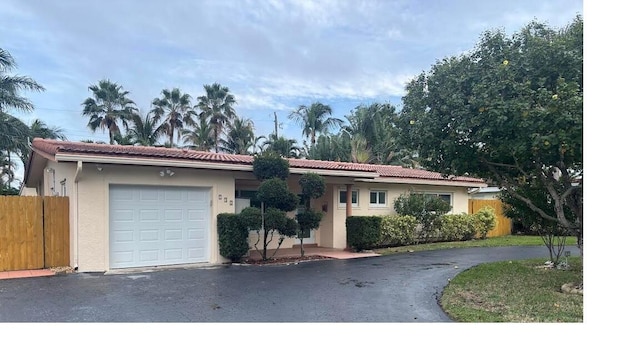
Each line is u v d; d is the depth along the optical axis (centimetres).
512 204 1159
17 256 1049
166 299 771
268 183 1220
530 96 748
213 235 1228
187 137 3931
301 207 1642
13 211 1049
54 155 976
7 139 2039
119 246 1105
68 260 1103
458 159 916
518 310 697
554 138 693
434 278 993
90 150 1011
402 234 1667
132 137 3656
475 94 808
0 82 2042
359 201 1680
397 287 890
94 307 711
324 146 3503
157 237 1157
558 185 905
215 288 867
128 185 1117
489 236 2088
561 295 809
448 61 908
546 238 1300
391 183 1759
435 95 900
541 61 778
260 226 1230
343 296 805
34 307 708
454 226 1855
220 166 1194
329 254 1422
